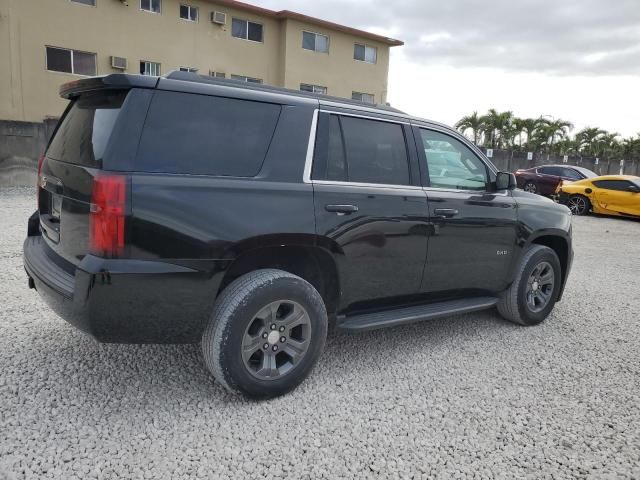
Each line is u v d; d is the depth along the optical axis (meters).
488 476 2.67
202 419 3.03
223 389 3.40
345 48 28.59
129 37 22.23
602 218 16.14
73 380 3.41
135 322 2.83
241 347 3.09
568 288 6.71
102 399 3.19
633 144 49.56
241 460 2.68
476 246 4.32
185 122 2.98
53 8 20.41
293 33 26.56
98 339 2.85
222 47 24.97
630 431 3.16
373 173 3.72
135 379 3.47
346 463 2.71
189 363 3.75
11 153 14.54
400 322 3.83
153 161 2.84
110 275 2.69
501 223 4.49
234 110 3.17
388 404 3.34
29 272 3.38
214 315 3.06
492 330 4.87
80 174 2.89
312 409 3.22
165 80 2.97
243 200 3.04
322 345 3.44
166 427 2.93
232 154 3.10
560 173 19.61
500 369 3.97
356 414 3.19
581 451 2.92
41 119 20.70
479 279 4.46
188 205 2.86
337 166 3.52
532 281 4.94
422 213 3.89
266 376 3.23
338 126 3.59
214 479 2.52
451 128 4.39
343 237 3.44
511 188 4.61
